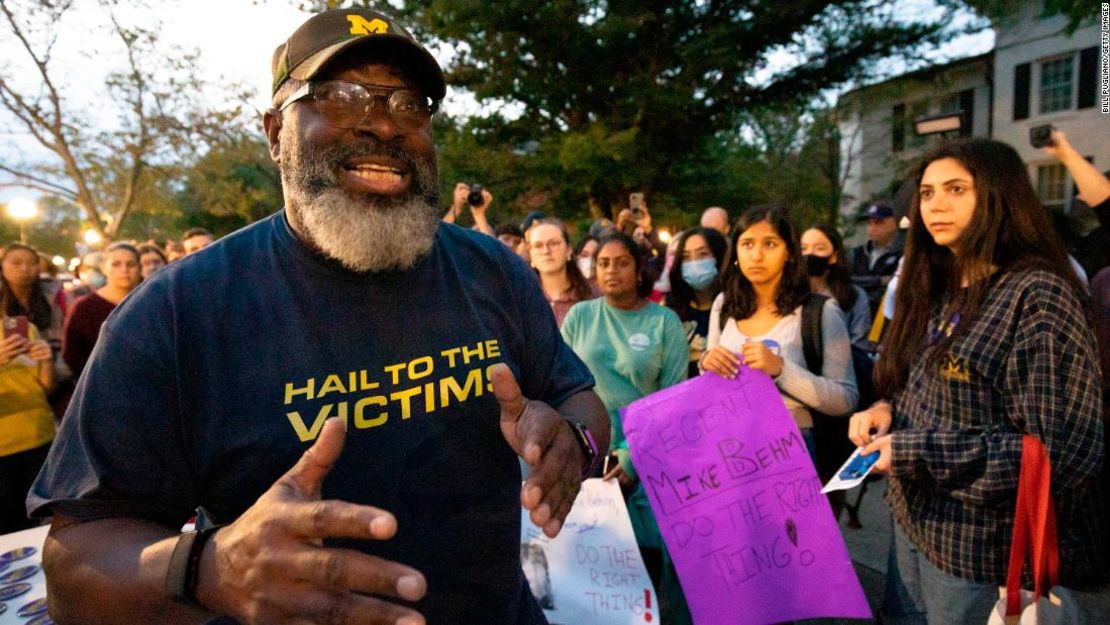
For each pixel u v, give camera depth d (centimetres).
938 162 177
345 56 112
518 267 144
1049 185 1820
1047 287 158
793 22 1598
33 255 466
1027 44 1820
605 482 260
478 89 1606
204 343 107
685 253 380
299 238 116
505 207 1825
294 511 71
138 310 105
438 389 117
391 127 114
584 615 249
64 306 612
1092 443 152
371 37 110
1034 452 153
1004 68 1883
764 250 261
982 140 176
